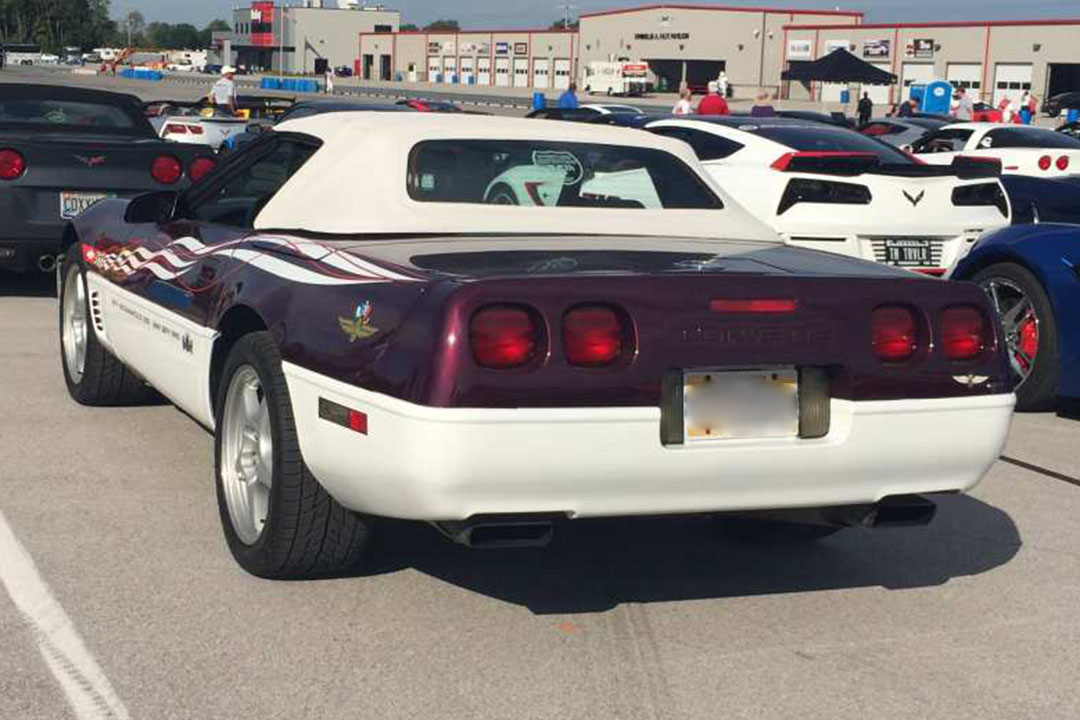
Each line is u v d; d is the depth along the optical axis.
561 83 101.69
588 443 3.32
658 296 3.38
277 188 4.62
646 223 4.46
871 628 3.85
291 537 3.84
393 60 117.50
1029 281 6.71
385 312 3.44
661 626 3.81
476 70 108.88
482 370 3.24
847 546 4.62
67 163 8.66
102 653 3.49
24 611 3.76
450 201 4.32
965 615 3.97
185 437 5.73
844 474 3.58
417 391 3.26
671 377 3.41
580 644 3.65
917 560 4.49
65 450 5.47
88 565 4.14
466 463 3.25
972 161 8.58
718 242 4.36
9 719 3.11
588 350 3.31
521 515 3.41
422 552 4.36
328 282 3.76
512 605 3.93
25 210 8.60
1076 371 6.57
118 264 5.49
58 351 7.59
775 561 4.43
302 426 3.68
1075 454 6.06
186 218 5.20
